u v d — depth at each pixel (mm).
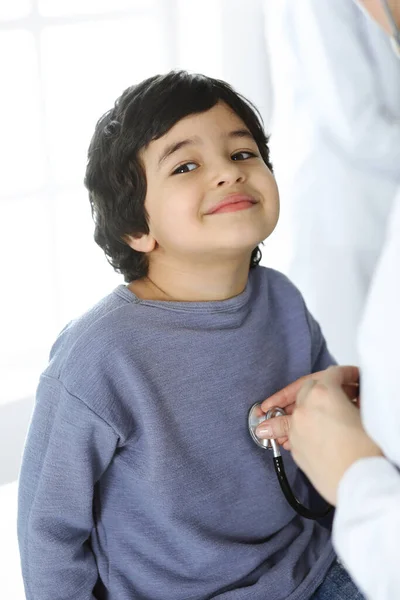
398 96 1597
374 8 653
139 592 1010
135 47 1822
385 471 650
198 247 958
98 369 940
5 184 1759
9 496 1711
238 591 983
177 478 970
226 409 1007
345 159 1639
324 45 1561
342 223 1665
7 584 1467
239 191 948
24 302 1830
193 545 989
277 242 1905
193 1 1834
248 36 1883
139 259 1061
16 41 1686
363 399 658
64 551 967
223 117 983
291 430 791
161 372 970
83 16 1743
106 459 970
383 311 621
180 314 997
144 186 985
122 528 1009
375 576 611
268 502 1049
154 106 962
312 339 1164
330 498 731
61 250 1851
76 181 1822
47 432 961
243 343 1032
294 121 1733
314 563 1049
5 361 1827
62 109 1771
